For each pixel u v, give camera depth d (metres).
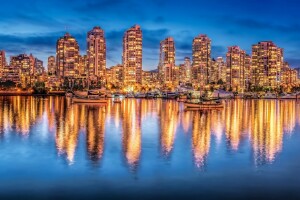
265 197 29.88
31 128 71.75
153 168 38.41
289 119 99.31
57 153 45.91
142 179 34.38
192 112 123.19
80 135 62.12
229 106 173.12
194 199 29.34
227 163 41.03
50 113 111.38
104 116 102.88
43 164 39.91
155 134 64.31
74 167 38.59
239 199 29.42
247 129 73.69
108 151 47.41
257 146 52.38
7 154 45.38
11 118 93.44
